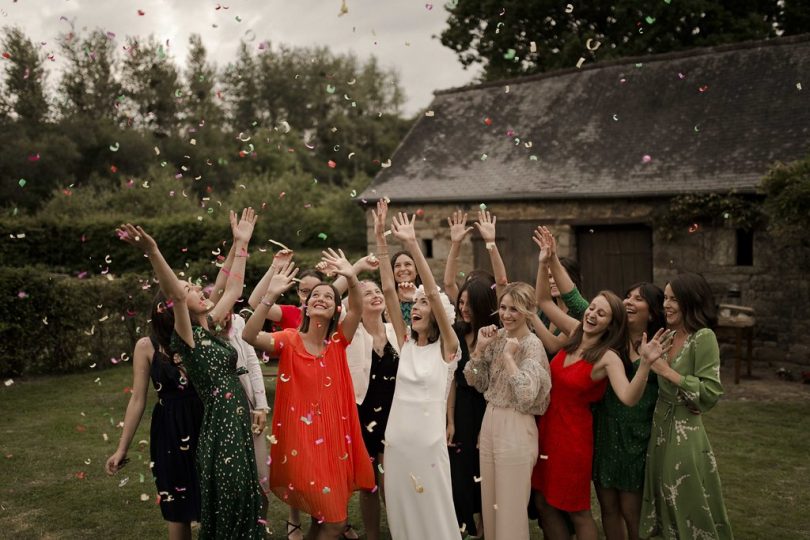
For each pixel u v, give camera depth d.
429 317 3.86
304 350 3.76
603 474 3.87
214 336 3.67
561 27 20.09
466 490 4.19
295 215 24.08
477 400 4.25
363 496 4.23
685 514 3.56
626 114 13.72
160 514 4.89
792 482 5.55
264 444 4.33
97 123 37.34
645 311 4.00
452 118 16.20
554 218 13.00
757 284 11.09
